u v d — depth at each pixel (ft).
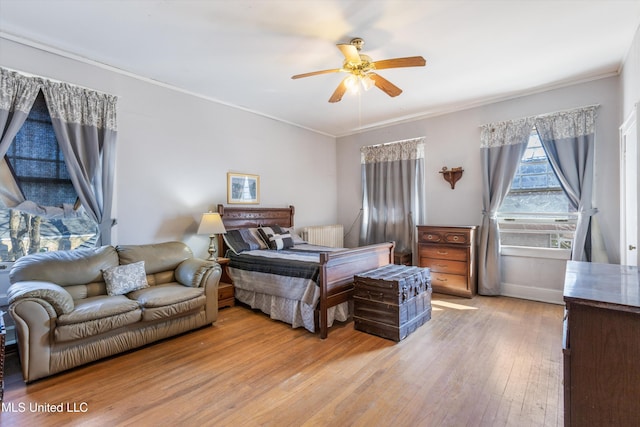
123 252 10.07
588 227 11.57
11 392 6.59
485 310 11.78
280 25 8.14
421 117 16.08
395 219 16.90
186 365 7.77
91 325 7.52
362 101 13.94
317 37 8.74
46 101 9.21
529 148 13.29
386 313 9.27
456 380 6.99
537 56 9.95
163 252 10.83
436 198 15.66
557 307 12.07
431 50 9.49
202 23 8.07
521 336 9.34
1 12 7.55
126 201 10.93
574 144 11.90
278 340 9.24
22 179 9.03
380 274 10.09
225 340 9.27
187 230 12.66
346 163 19.57
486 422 5.62
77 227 10.21
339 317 10.45
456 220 15.03
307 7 7.39
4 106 8.46
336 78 11.49
